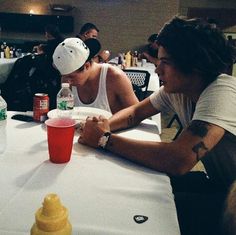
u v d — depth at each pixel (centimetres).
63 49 153
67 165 102
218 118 104
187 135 104
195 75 116
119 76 180
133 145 109
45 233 52
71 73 158
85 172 98
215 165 125
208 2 790
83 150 115
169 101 146
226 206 85
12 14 690
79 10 707
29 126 138
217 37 112
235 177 118
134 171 101
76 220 72
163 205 81
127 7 701
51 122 102
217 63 113
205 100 110
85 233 67
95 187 89
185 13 800
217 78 116
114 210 77
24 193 83
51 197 54
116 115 144
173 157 101
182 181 139
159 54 117
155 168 103
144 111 148
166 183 94
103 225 71
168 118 475
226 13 793
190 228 107
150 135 135
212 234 105
